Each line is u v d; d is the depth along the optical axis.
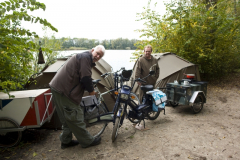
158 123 3.77
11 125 2.70
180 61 5.54
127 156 2.61
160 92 3.74
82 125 2.70
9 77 3.24
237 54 7.72
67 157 2.63
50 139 3.18
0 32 2.17
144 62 4.12
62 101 2.55
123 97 3.05
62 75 2.54
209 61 6.86
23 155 2.69
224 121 3.76
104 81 4.24
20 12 2.15
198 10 6.58
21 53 2.59
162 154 2.63
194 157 2.53
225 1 6.97
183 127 3.52
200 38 6.49
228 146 2.79
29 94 2.83
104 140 3.10
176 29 6.48
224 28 6.41
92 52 2.75
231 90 6.14
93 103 2.99
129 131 3.43
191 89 4.07
